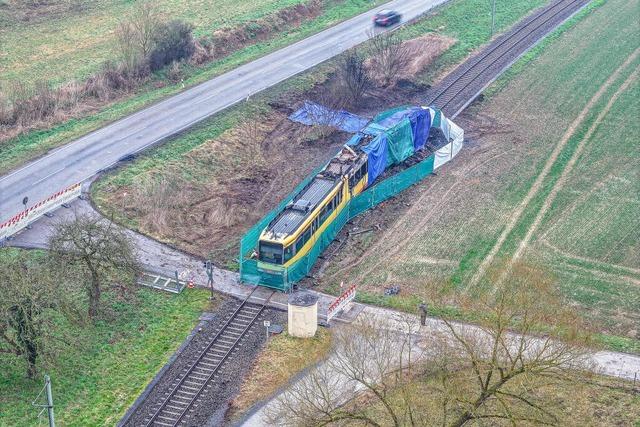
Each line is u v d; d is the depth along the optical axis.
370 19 124.88
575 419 57.56
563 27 124.31
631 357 63.47
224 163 89.44
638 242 79.25
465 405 54.75
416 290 71.81
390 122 91.44
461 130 94.00
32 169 85.19
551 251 77.75
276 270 70.44
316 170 86.88
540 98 106.06
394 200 85.50
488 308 67.88
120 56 107.75
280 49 114.69
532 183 88.75
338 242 78.62
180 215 80.12
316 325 65.81
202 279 72.06
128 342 65.19
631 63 114.75
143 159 87.06
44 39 115.94
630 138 97.44
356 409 58.25
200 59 110.56
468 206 84.62
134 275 68.25
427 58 113.06
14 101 94.75
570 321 60.75
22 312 59.09
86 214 77.94
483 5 131.00
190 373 62.47
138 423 58.19
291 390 57.91
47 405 53.72
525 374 55.41
